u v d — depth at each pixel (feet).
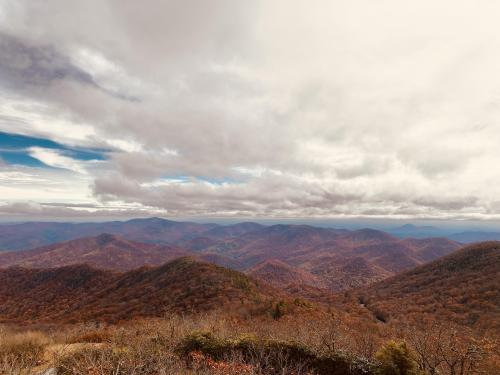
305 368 39.42
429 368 39.14
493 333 69.26
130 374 29.07
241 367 35.17
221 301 220.43
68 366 31.32
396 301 296.92
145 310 239.71
